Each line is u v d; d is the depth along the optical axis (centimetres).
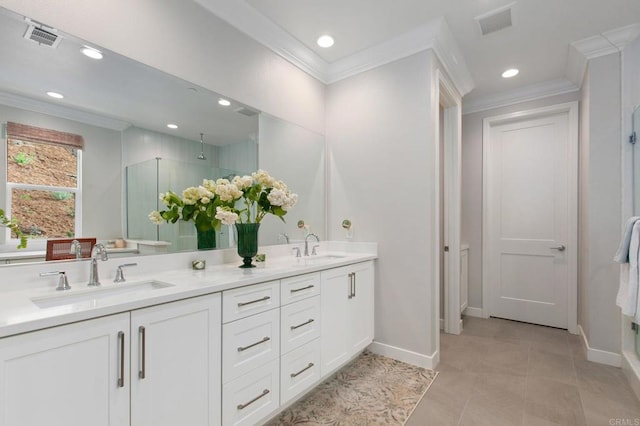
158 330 116
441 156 329
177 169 177
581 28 233
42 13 129
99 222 147
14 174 124
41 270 129
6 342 83
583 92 285
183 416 123
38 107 130
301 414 175
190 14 182
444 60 258
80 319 96
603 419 171
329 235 289
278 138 243
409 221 242
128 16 155
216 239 195
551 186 332
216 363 136
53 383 91
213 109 196
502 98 350
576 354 257
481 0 205
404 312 243
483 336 299
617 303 210
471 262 371
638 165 223
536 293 338
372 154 264
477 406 183
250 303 151
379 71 262
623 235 212
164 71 170
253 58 222
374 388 203
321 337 197
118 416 105
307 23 227
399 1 205
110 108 151
